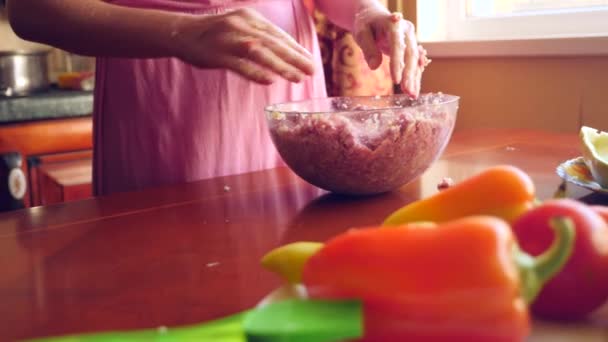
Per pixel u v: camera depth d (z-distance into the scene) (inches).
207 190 31.7
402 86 31.5
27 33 32.7
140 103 38.4
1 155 65.6
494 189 15.2
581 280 13.2
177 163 38.9
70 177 69.8
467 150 38.0
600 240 13.3
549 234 13.5
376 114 26.2
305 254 14.7
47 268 20.7
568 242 11.7
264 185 32.3
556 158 34.3
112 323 16.1
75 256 21.9
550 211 13.7
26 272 20.4
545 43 54.2
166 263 20.6
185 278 19.2
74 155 71.7
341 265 12.2
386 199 27.7
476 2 67.1
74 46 31.5
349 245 12.4
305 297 13.9
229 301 17.2
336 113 26.2
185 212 27.4
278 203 28.2
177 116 38.5
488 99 60.6
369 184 27.1
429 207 15.8
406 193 28.6
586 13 56.9
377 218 24.8
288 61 26.2
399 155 26.3
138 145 38.9
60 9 31.0
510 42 56.9
